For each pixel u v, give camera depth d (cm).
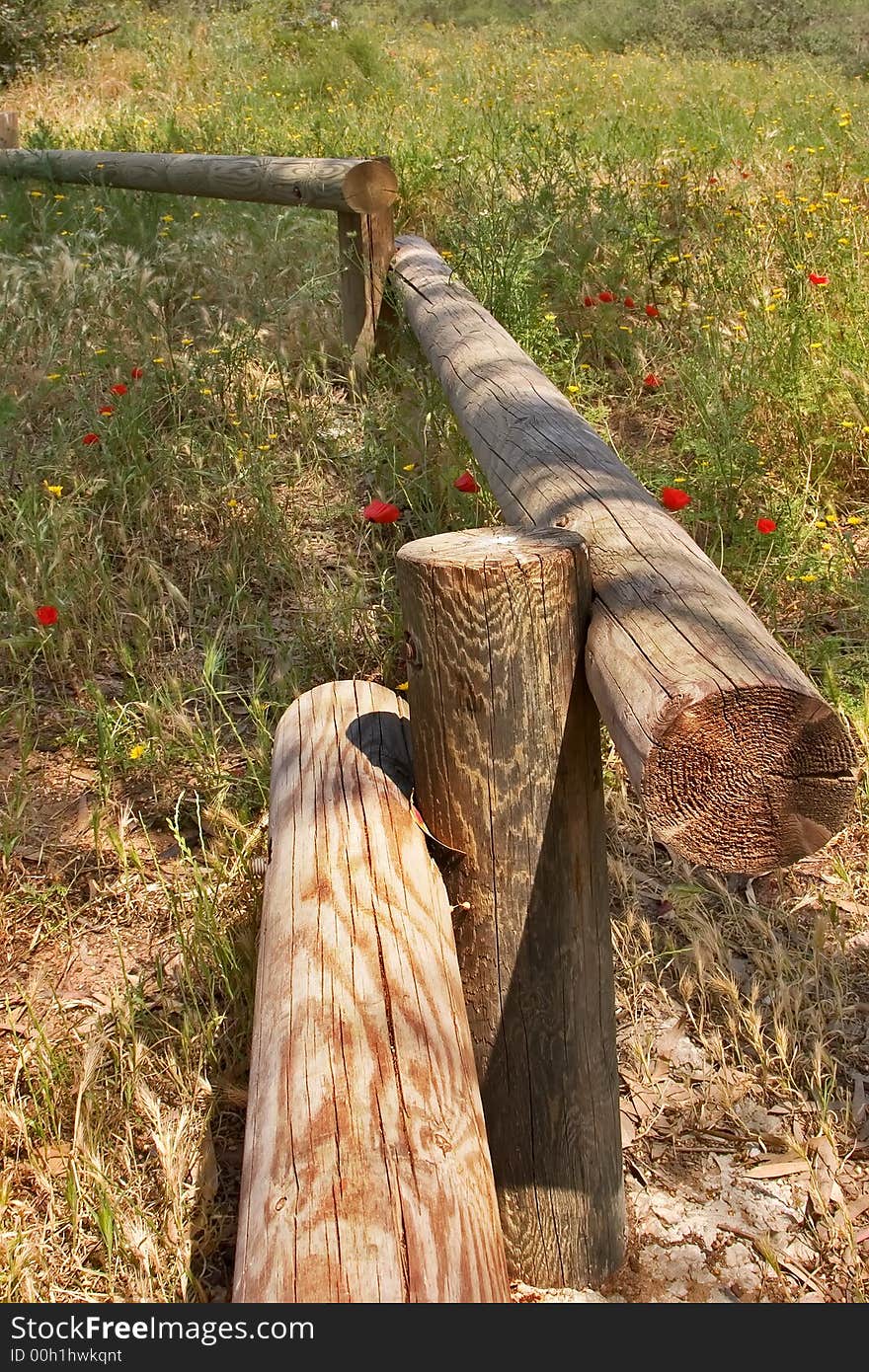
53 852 310
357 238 545
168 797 327
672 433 504
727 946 283
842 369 470
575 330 564
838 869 297
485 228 561
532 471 249
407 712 227
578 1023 199
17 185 702
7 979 271
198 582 424
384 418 505
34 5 1271
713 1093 252
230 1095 234
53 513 414
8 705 362
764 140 772
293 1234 125
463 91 1029
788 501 418
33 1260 201
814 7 1702
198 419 506
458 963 189
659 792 147
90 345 548
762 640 159
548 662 176
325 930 167
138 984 258
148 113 1005
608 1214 215
